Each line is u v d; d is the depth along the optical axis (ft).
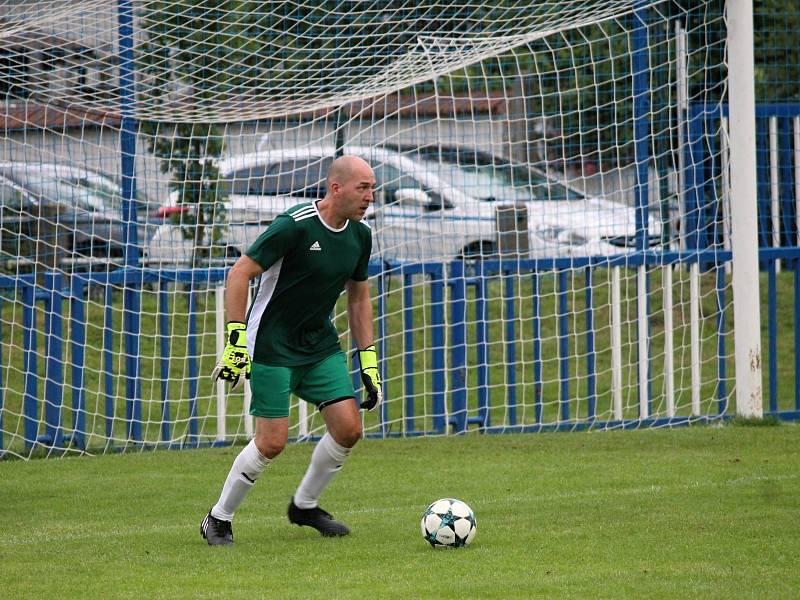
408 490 94.73
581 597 57.82
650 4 130.11
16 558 70.54
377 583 61.87
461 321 129.80
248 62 125.80
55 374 120.06
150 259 130.62
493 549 70.13
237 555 70.13
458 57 123.03
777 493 87.71
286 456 114.73
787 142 147.84
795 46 174.29
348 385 74.08
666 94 161.17
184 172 130.72
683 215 140.46
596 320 182.80
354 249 72.59
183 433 137.18
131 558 69.92
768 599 56.95
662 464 103.81
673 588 59.26
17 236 140.26
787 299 190.49
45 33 116.37
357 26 122.42
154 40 121.90
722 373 135.03
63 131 126.41
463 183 169.17
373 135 162.81
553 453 112.16
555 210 170.91
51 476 104.88
